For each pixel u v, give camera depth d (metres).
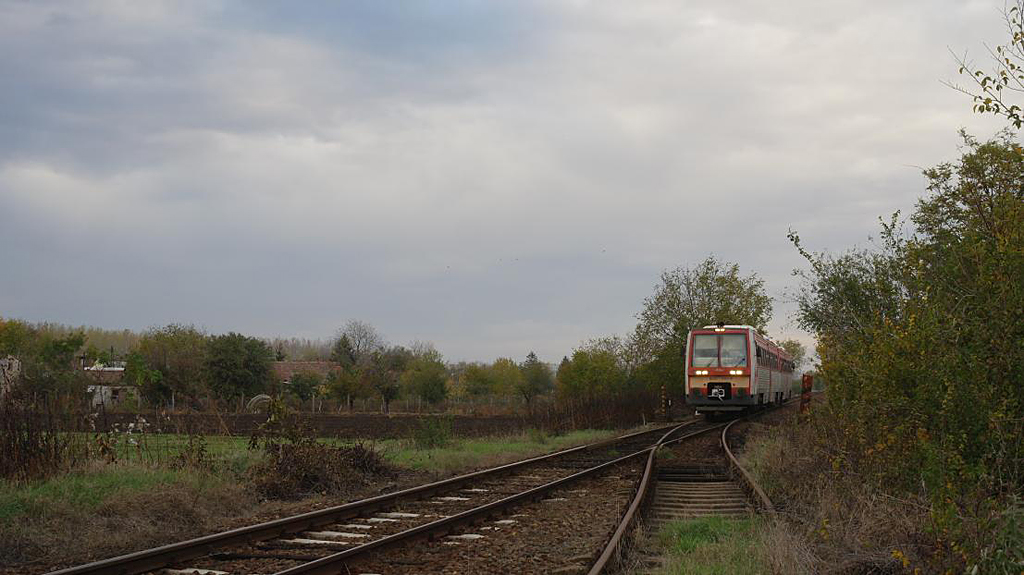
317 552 9.05
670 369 48.75
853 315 11.54
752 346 33.00
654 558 8.69
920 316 9.34
